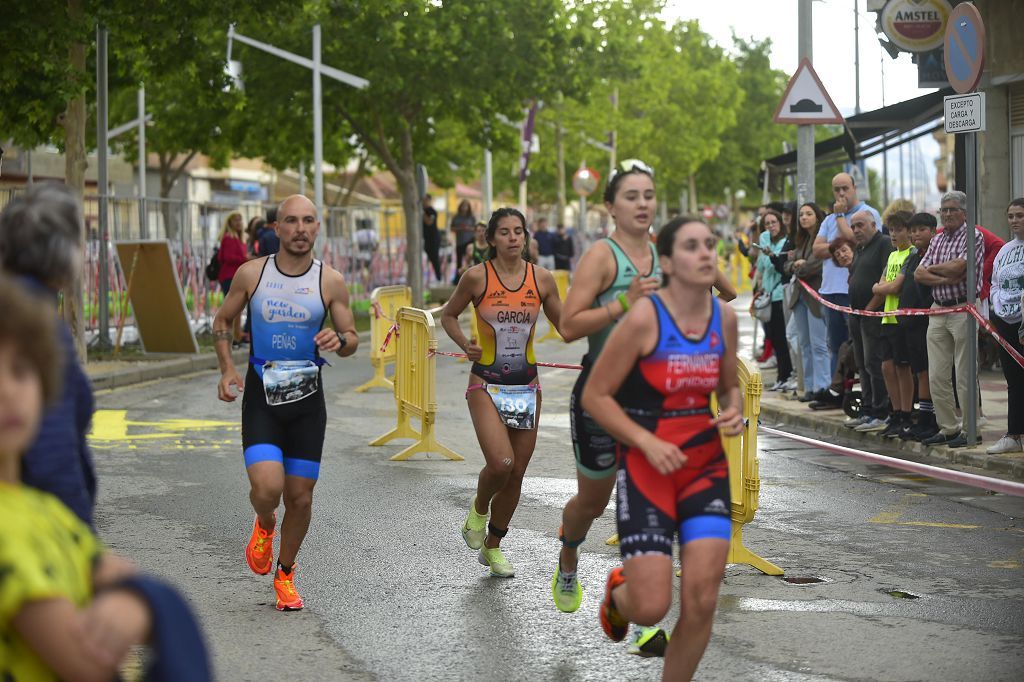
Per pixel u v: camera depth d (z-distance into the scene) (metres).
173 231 22.30
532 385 6.83
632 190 5.54
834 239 12.55
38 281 3.49
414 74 29.98
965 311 10.34
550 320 6.88
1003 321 9.97
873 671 5.30
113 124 42.91
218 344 6.25
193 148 38.59
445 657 5.53
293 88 30.84
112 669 2.23
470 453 11.11
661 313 4.49
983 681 5.16
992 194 16.75
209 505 8.83
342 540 7.77
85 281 19.75
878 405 11.73
